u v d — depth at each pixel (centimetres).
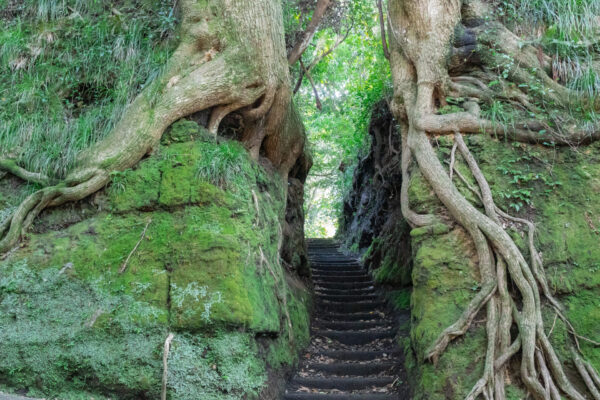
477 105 590
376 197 1151
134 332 454
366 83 1102
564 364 452
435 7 625
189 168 520
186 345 452
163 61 611
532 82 587
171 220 501
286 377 556
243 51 589
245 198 540
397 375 581
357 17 1070
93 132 572
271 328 503
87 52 636
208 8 603
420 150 573
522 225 516
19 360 443
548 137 555
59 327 454
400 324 712
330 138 1593
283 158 771
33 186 534
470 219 509
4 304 460
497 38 617
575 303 482
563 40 602
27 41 642
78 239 495
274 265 588
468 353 465
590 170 542
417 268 534
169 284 473
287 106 680
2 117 580
